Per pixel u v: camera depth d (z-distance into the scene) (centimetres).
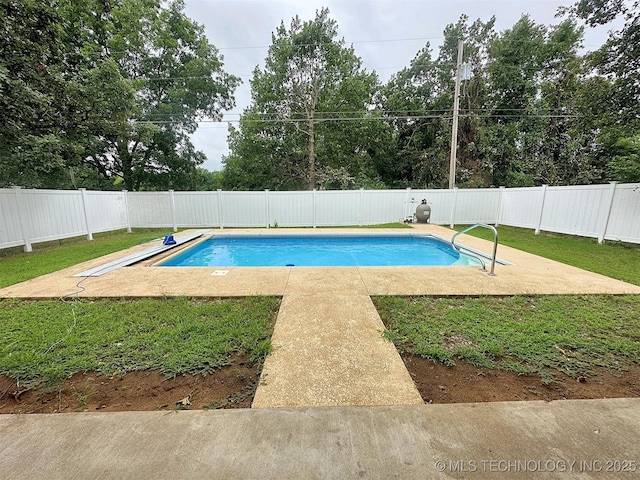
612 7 709
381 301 329
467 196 1093
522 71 1675
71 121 790
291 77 1622
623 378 200
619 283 399
